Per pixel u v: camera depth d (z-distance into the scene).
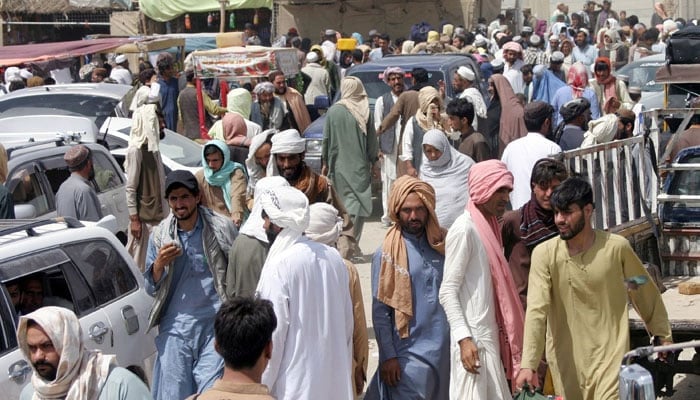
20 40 62.38
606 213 17.33
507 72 39.56
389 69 29.58
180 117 35.47
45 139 24.23
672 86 26.53
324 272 11.80
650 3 71.31
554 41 50.84
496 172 12.81
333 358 11.79
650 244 18.14
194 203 13.64
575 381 12.21
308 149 31.31
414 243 13.16
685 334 13.71
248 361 8.98
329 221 12.84
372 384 13.56
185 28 63.06
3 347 12.74
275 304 11.48
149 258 13.81
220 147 18.28
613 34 56.03
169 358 13.52
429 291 13.06
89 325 13.99
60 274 13.97
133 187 21.56
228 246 13.70
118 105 31.12
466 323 12.64
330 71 41.59
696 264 17.64
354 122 24.80
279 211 11.87
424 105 24.88
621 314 12.09
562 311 12.23
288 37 58.16
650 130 18.38
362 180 24.81
